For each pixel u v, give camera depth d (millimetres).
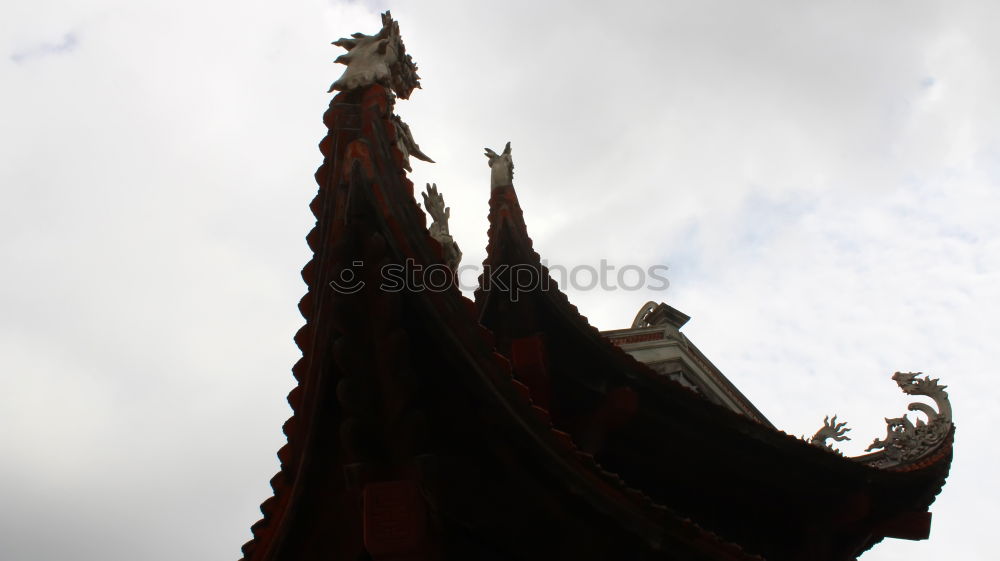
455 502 9789
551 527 10672
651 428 16062
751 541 17141
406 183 9852
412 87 13953
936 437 18141
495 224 17219
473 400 9984
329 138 10281
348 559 10492
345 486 10203
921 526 17453
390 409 9273
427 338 9625
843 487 16875
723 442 16172
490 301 16672
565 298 16641
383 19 13258
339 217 9281
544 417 10266
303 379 9906
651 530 10859
